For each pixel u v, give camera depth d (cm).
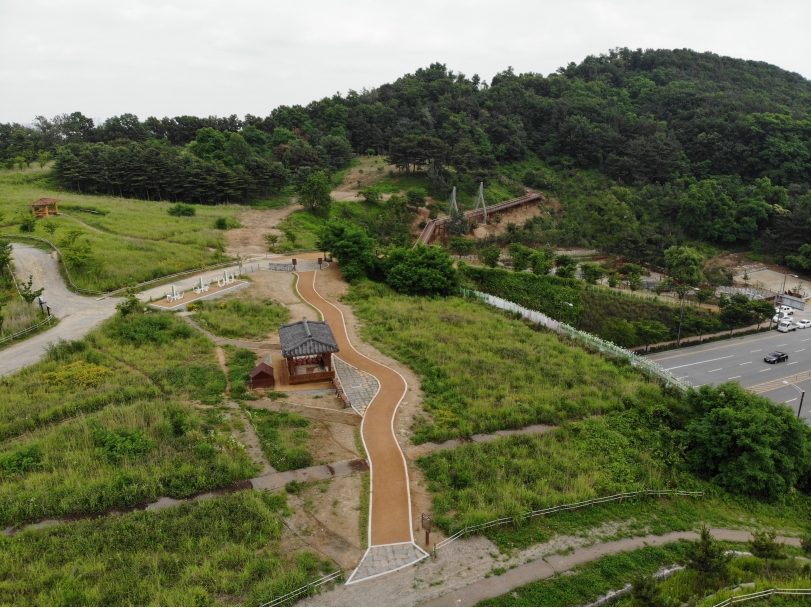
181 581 2147
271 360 4325
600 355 5394
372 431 3459
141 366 4078
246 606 2044
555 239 12012
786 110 15600
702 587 2361
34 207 7962
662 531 2836
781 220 11812
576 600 2231
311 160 13112
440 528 2619
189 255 7000
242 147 11550
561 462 3306
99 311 5191
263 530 2488
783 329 8394
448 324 5550
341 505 2738
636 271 9825
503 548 2525
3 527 2447
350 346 4847
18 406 3419
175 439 3106
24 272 5988
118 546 2317
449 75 19738
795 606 2192
